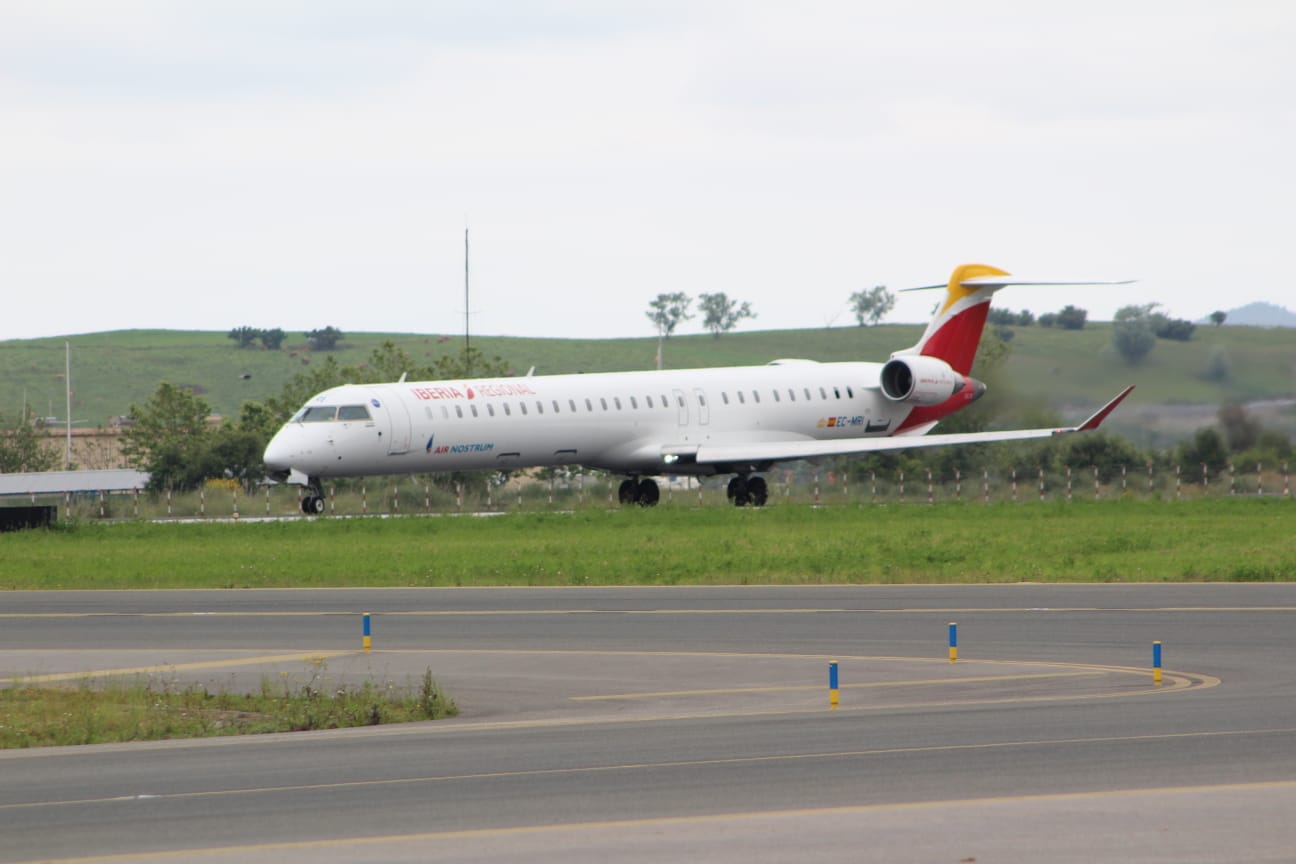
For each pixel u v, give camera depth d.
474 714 54.31
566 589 93.56
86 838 36.09
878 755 43.75
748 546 118.81
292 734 51.03
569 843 34.59
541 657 67.12
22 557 118.19
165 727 52.34
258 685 61.81
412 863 33.34
